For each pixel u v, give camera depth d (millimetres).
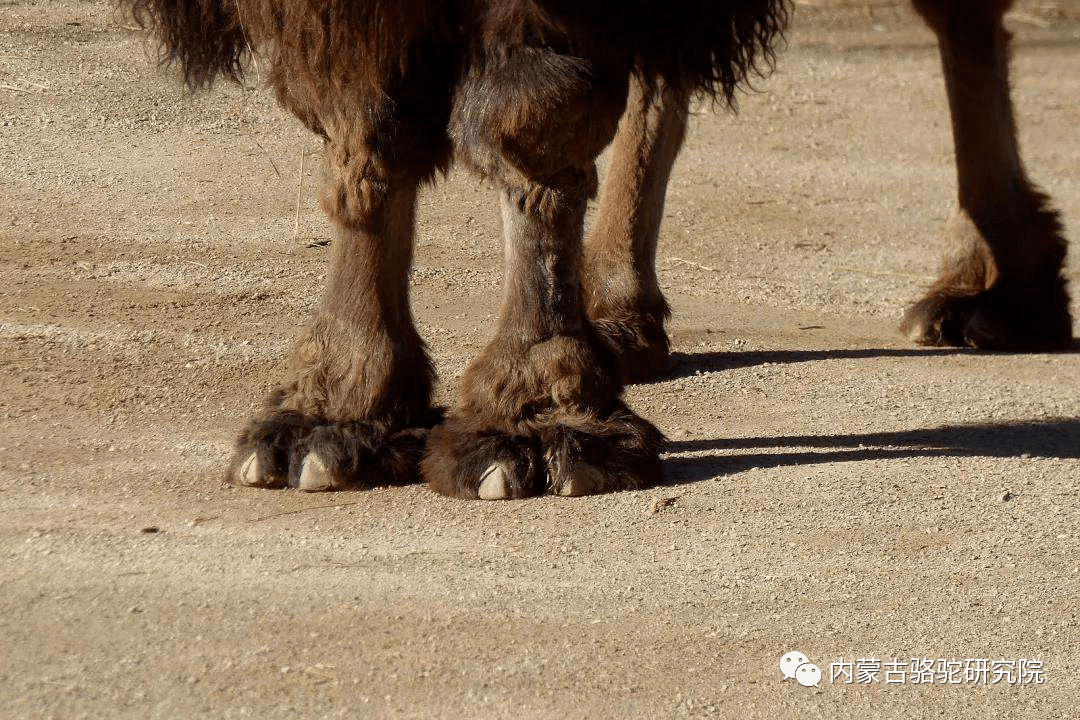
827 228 28188
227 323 19875
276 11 12797
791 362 19844
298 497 14188
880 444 16562
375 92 13172
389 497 14172
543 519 13781
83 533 13180
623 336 18422
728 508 14273
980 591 12844
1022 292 21219
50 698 10352
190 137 27781
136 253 22438
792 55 42281
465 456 14078
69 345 18656
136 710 10273
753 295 23672
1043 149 34875
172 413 16688
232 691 10570
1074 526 14258
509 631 11688
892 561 13336
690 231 27141
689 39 13516
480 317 20719
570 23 12828
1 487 14273
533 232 13781
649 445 14633
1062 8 50000
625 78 13539
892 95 38938
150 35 19047
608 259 18656
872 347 21047
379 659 11133
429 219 25297
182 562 12633
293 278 21891
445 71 13500
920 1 20750
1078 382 19703
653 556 13172
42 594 11906
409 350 14547
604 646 11547
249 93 29672
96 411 16625
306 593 12133
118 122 27969
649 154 18375
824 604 12453
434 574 12602
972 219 21500
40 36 31734
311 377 14500
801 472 15359
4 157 25922
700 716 10648
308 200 25469
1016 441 16875
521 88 12875
